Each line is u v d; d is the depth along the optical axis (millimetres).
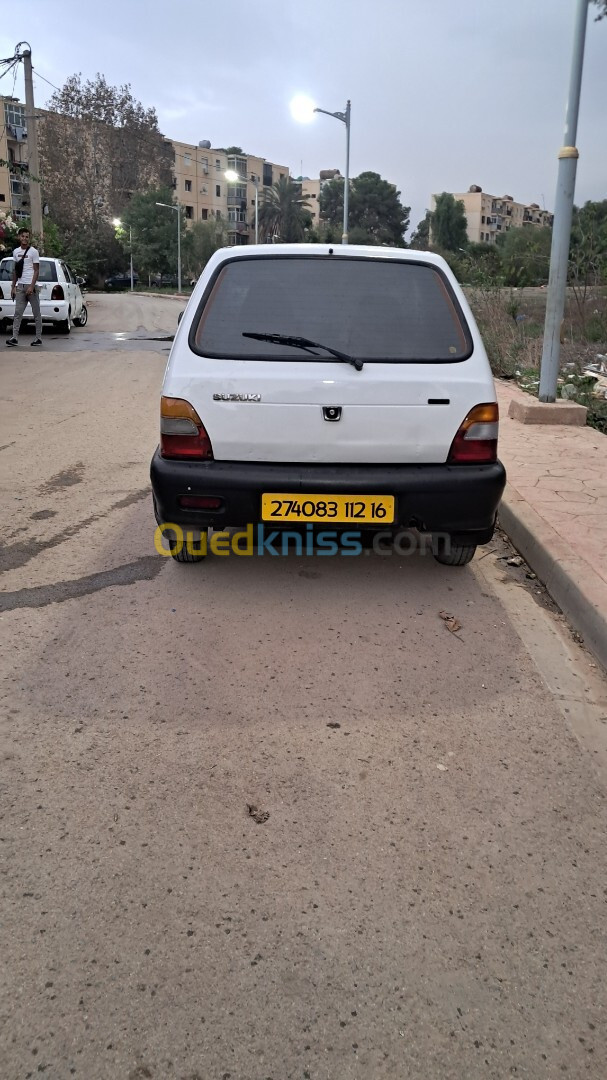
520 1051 1766
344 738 2902
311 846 2361
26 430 7836
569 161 7969
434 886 2225
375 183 109000
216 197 99875
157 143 79125
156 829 2406
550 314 8344
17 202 71688
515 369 12055
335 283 4004
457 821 2490
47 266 16938
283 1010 1837
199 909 2113
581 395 9406
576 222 12062
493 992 1904
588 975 1959
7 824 2402
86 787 2588
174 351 3939
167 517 3896
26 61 22125
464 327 3977
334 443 3779
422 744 2881
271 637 3658
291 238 91125
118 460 6723
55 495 5719
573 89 7832
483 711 3107
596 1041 1796
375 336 3867
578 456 6766
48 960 1945
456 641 3682
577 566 4152
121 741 2842
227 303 3971
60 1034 1766
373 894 2188
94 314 26797
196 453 3826
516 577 4508
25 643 3531
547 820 2512
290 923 2080
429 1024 1818
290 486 3746
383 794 2605
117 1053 1729
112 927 2047
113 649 3504
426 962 1978
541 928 2096
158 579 4293
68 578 4258
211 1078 1685
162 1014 1817
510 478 5957
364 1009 1848
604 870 2311
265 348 3842
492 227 125250
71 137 73062
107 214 76812
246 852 2328
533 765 2785
